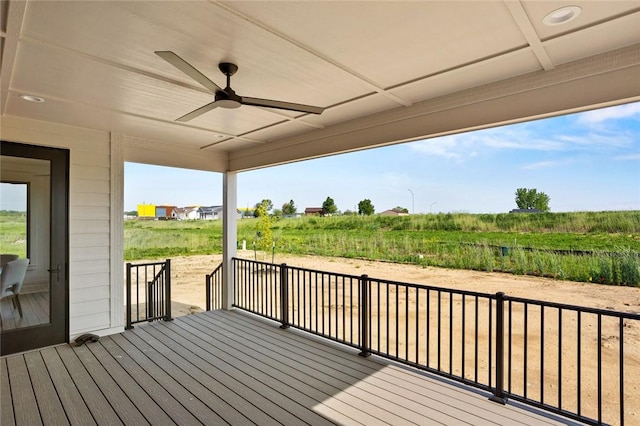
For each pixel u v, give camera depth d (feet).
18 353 12.69
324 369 11.31
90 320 14.42
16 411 8.84
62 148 13.91
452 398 9.34
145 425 8.25
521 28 6.95
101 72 8.99
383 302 22.30
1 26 6.77
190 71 7.07
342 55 8.17
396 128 11.98
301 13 6.44
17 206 13.05
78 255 14.17
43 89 10.12
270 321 16.84
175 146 17.62
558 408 8.25
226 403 9.21
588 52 7.95
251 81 9.71
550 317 16.62
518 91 9.23
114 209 15.15
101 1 5.99
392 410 8.78
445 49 7.88
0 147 12.61
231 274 19.51
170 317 17.02
